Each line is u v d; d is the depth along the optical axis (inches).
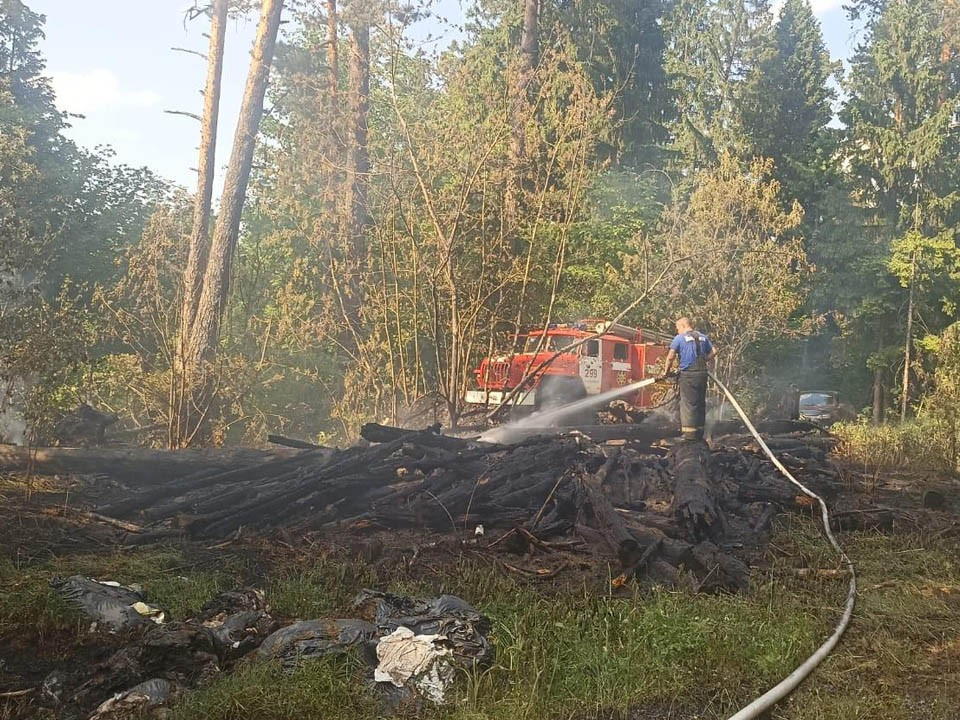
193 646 194.2
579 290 836.0
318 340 631.2
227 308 681.6
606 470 411.8
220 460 410.0
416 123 591.2
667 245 815.7
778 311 841.5
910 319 1547.7
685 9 2219.5
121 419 591.2
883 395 1633.9
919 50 1790.1
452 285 576.4
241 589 244.2
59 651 213.2
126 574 273.1
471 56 602.2
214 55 635.5
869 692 196.4
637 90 1437.0
